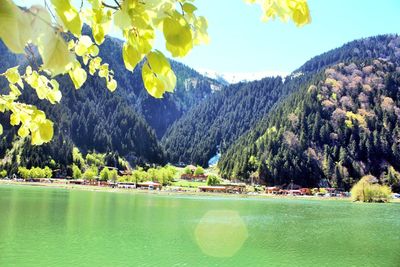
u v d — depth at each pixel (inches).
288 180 7406.5
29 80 106.8
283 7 64.1
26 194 3198.8
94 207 2288.4
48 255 992.2
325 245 1327.5
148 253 1080.8
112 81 128.9
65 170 7455.7
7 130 7504.9
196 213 2247.8
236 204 3405.5
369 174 7588.6
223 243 1294.3
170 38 47.6
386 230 1763.0
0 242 1106.7
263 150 7869.1
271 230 1667.1
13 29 35.7
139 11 49.1
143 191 5349.4
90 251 1063.6
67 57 41.6
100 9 61.1
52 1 42.7
